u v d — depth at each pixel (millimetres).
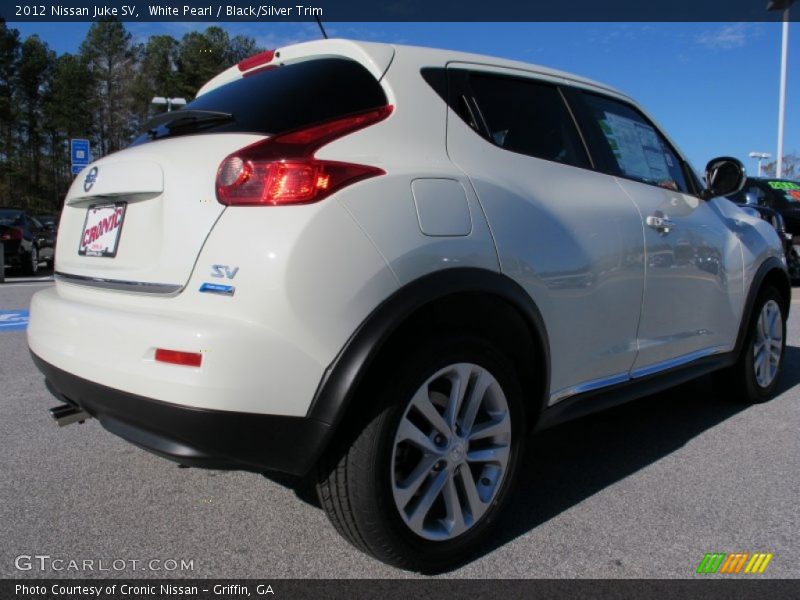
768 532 2623
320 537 2574
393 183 2172
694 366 3604
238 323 1943
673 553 2465
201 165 2168
